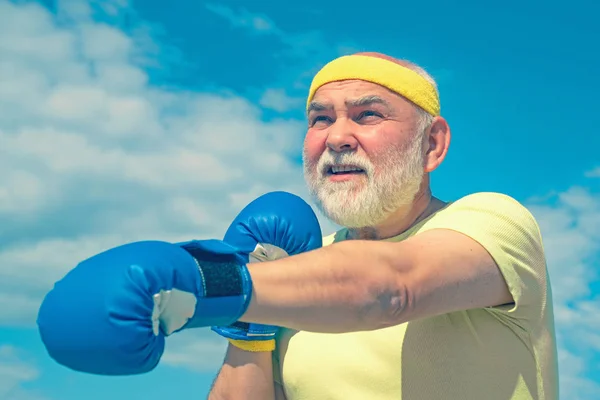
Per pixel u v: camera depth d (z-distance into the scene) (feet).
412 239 9.14
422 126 12.09
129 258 6.49
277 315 7.23
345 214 11.68
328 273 7.57
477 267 9.33
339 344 10.97
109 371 6.40
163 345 6.68
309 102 12.75
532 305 10.32
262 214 11.12
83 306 6.29
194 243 7.11
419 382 10.38
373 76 11.82
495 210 10.11
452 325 10.42
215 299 6.84
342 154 11.72
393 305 8.01
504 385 10.30
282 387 11.77
